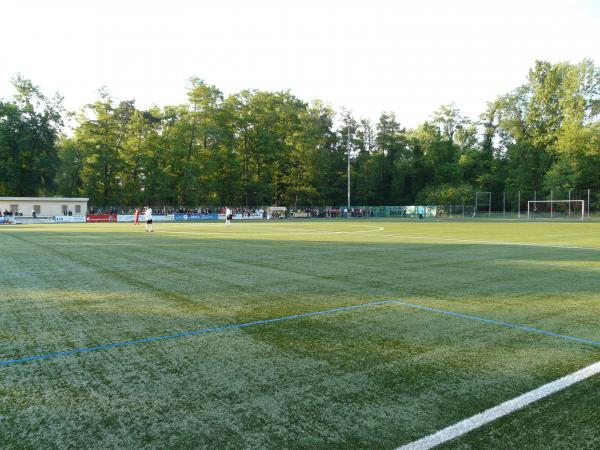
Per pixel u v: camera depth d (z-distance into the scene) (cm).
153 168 6184
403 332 524
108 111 6169
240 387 363
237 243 1788
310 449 268
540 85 7031
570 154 6091
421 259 1227
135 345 477
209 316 600
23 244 1772
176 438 283
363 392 352
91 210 5500
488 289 789
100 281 881
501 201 7181
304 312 622
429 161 8288
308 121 7438
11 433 292
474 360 427
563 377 384
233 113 6944
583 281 873
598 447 271
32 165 5941
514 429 294
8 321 579
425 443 275
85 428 298
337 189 8106
